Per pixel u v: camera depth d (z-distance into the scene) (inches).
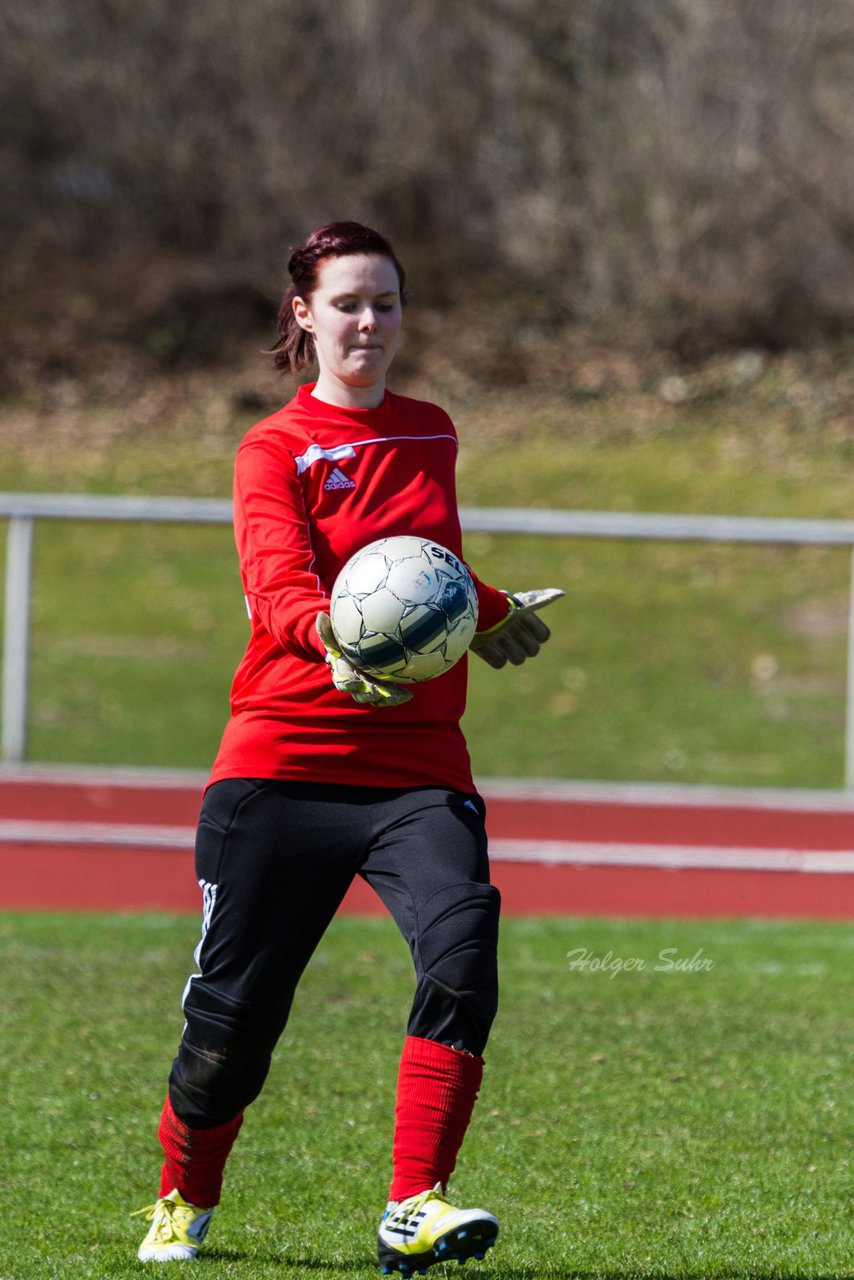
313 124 3339.1
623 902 1079.6
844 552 2331.4
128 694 1819.6
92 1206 477.1
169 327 3125.0
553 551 2331.4
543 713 1814.7
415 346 3083.2
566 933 935.0
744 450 2711.6
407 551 374.9
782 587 2218.3
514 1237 450.6
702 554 2325.3
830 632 2082.9
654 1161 520.4
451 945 369.1
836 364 2999.5
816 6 3161.9
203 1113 410.9
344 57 3348.9
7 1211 471.2
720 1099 590.9
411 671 372.5
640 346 3070.9
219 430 2847.0
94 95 3329.2
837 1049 665.0
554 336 3139.8
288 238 3280.0
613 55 3309.5
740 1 3181.6
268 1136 546.0
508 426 2834.6
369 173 3339.1
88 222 3358.8
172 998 738.2
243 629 2073.1
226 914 393.1
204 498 2522.1
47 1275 413.1
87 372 3004.4
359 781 392.8
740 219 3112.7
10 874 1110.4
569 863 1136.8
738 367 3002.0
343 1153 529.0
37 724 1699.1
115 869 1125.7
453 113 3363.7
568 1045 665.0
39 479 2566.4
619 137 3216.0
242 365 3065.9
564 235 3218.5
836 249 3093.0
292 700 394.3
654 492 2524.6
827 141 3120.1
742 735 1740.9
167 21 3316.9
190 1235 430.6
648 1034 684.7
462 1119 370.9
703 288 3097.9
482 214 3363.7
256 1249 439.2
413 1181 364.8
